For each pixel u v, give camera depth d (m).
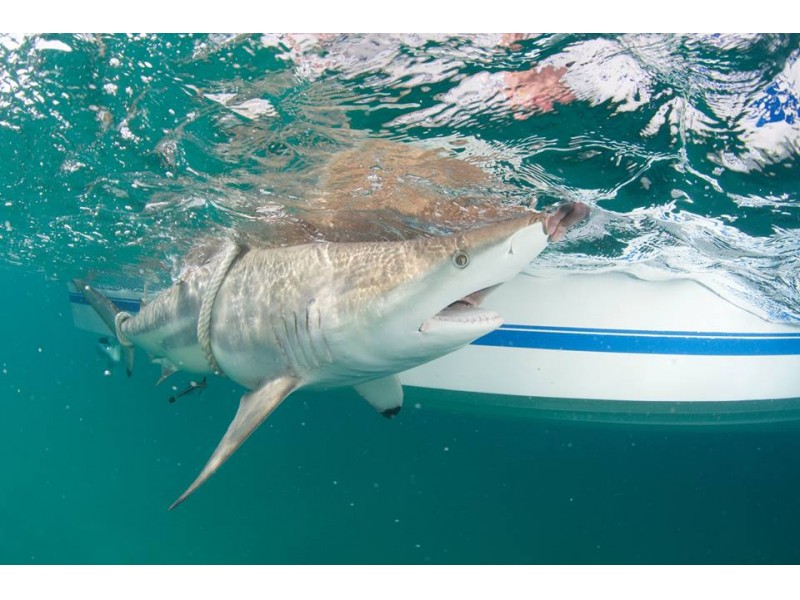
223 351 0.95
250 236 1.46
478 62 0.76
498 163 1.03
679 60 0.74
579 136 0.92
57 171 1.29
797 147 0.88
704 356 1.66
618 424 1.75
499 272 0.71
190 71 0.84
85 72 0.88
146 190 1.33
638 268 1.59
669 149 0.94
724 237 1.34
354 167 1.08
